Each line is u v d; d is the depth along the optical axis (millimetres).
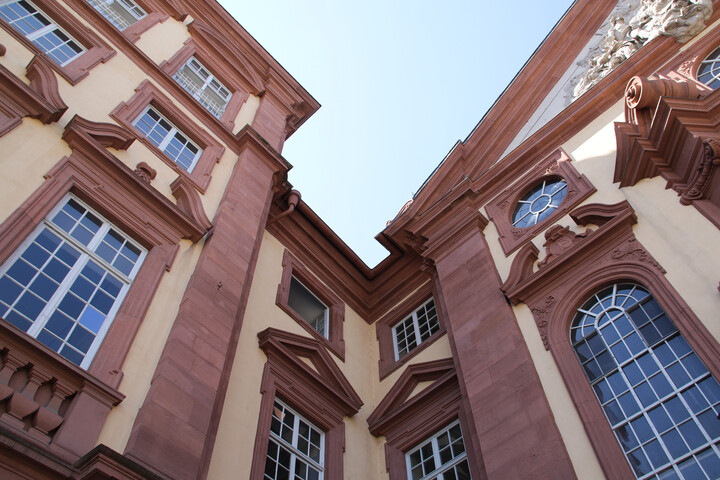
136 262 9219
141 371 7789
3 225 7484
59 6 11570
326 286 15398
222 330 9102
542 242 11758
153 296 8820
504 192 13719
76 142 9344
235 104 15180
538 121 15281
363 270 16438
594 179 11773
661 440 7828
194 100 13344
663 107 10016
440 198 15836
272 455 9969
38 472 5605
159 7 15211
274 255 14164
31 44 10266
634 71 12719
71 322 7668
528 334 10320
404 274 16047
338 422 11742
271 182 13570
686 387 8047
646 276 9336
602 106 12922
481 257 12562
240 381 10203
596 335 9586
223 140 13516
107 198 9297
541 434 8719
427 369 12531
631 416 8305
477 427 9680
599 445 8094
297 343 11961
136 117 11531
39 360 6672
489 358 10477
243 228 11344
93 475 5629
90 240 8789
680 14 12805
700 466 7309
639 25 13867
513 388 9664
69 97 10266
